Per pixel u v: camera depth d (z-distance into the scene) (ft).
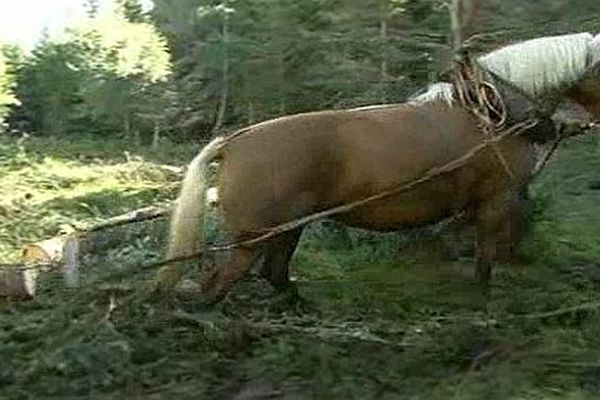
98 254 34.24
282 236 26.00
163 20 90.63
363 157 25.21
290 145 24.72
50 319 24.54
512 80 26.27
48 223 43.21
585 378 21.36
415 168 25.45
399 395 20.85
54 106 99.86
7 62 95.91
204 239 25.21
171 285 24.95
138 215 26.63
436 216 26.58
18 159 69.21
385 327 25.26
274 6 61.46
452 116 26.11
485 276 27.35
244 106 73.67
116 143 87.61
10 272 25.81
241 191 24.47
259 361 22.58
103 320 23.73
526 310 26.55
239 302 27.37
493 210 26.76
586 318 25.81
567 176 41.27
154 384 21.59
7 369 21.94
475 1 43.83
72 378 21.68
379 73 52.06
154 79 87.25
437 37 51.83
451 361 22.76
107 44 89.20
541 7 45.19
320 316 26.63
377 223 26.30
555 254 32.42
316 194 25.12
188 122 85.61
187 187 24.48
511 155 26.35
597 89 26.73
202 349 23.63
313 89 60.75
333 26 56.24
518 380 21.06
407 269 32.55
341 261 33.86
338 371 22.00
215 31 73.41
